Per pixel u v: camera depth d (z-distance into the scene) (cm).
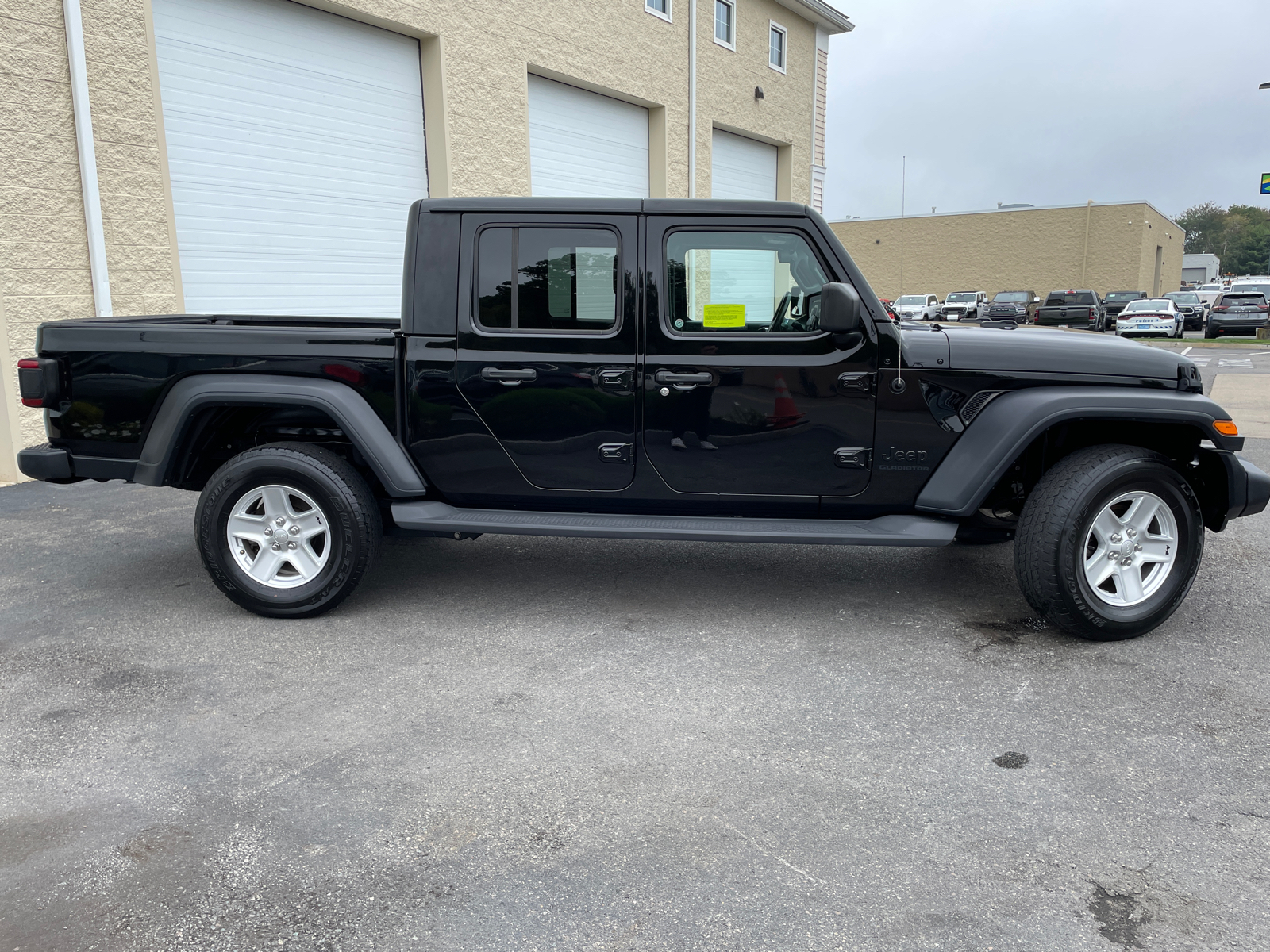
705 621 399
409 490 391
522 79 1100
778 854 230
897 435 377
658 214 375
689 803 254
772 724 301
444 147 1008
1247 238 14025
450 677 340
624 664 352
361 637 381
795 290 376
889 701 318
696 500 393
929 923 204
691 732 296
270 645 372
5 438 679
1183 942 197
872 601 427
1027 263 4409
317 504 389
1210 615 407
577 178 1259
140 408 396
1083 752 281
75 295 707
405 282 390
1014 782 264
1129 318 2870
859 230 4809
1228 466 372
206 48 796
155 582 453
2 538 534
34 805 253
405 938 200
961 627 392
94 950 196
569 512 404
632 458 390
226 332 389
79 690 328
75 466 404
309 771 271
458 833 239
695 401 381
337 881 220
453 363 388
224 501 387
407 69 989
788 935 199
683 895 214
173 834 239
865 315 371
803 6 1666
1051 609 363
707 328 380
